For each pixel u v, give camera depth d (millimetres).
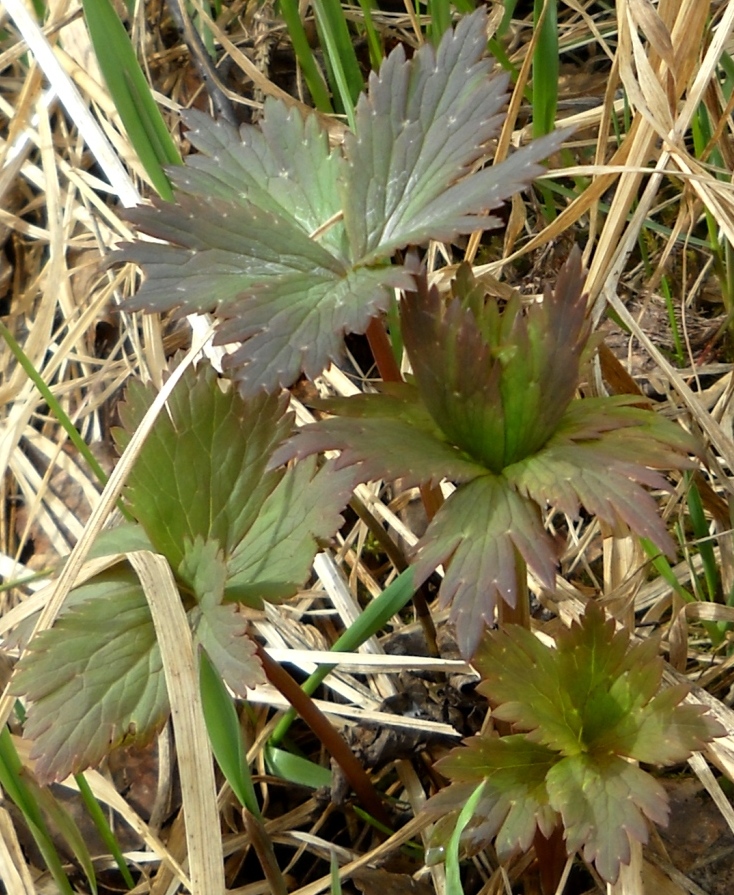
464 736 359
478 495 254
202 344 313
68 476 464
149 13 545
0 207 523
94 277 499
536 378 252
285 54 537
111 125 488
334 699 394
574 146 470
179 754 282
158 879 346
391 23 516
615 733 281
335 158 280
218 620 287
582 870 336
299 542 298
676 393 425
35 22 423
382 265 254
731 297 431
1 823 351
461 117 259
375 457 250
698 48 365
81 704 282
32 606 333
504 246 453
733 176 384
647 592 397
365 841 363
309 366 235
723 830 334
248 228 262
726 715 332
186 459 308
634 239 379
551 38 382
